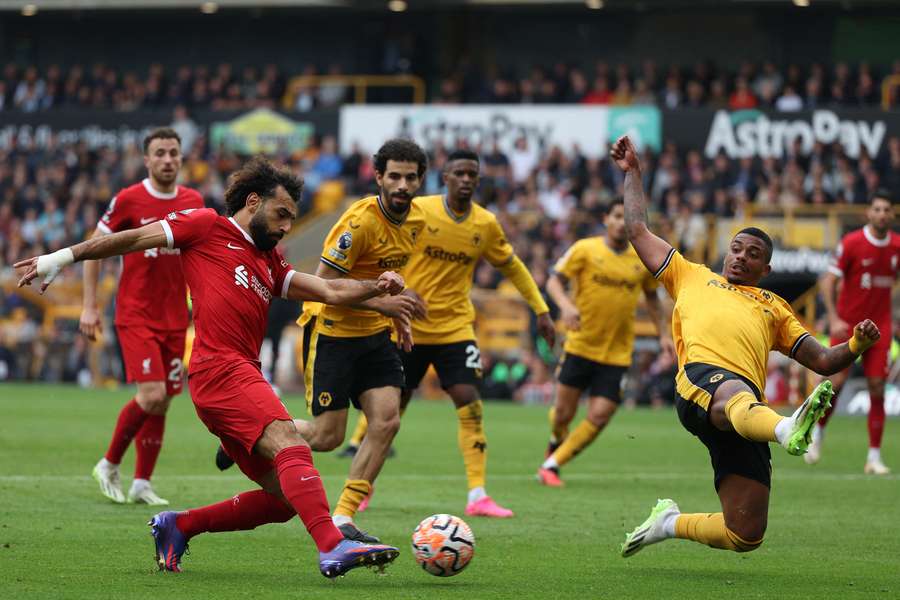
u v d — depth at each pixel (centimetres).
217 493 3634
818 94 10862
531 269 9406
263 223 2278
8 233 11212
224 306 2247
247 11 12962
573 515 3372
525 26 12681
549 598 2131
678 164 10281
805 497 3912
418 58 12550
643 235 2589
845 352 2416
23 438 5266
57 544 2625
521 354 9288
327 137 11038
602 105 10725
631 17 12419
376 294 2392
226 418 2214
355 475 2811
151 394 3369
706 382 2356
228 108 11375
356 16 13025
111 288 10262
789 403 8669
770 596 2198
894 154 9975
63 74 13662
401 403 3553
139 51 13638
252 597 2067
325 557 2112
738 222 9438
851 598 2188
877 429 4753
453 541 2264
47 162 11588
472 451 3400
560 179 10344
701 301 2497
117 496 3403
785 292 9394
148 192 3538
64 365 10294
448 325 3491
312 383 2888
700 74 11431
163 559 2316
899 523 3303
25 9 13188
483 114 10656
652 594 2198
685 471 4703
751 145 10212
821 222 9312
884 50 11888
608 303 4297
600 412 4231
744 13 12144
